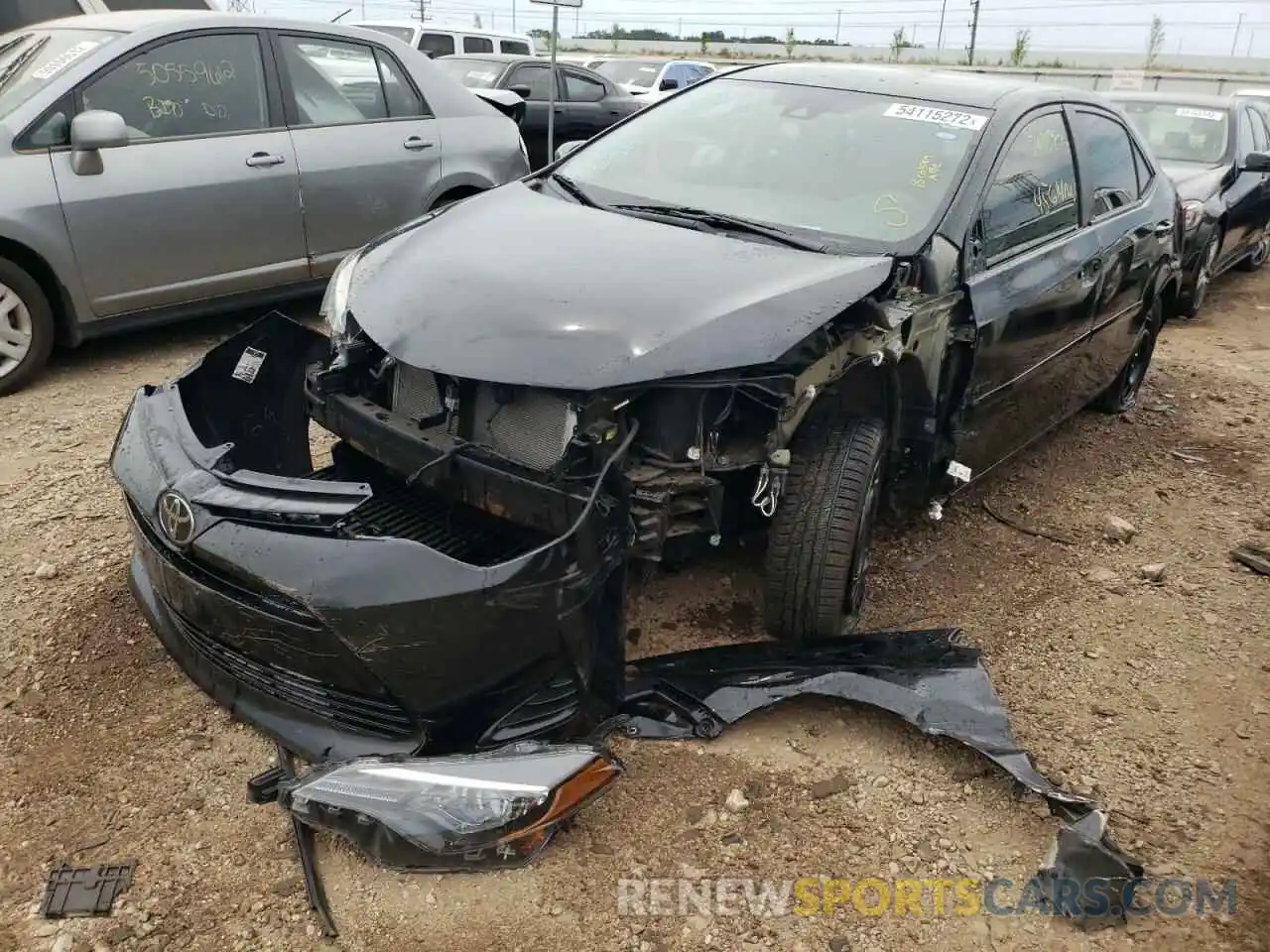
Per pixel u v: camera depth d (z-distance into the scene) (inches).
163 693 116.9
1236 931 97.7
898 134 148.3
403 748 95.9
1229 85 1258.6
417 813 87.3
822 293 113.2
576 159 163.2
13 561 140.0
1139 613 150.3
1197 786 116.1
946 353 133.9
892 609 145.9
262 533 93.9
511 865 90.2
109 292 206.2
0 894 91.9
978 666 120.2
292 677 99.6
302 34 233.6
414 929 91.1
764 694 114.0
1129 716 127.3
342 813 88.5
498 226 131.0
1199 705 130.3
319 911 91.7
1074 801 106.2
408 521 114.8
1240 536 177.2
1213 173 330.6
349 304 119.8
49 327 201.0
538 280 111.7
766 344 104.3
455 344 104.7
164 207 208.7
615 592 101.1
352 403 117.2
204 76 217.5
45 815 100.0
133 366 218.2
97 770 105.7
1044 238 158.6
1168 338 307.6
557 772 90.0
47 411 192.4
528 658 94.8
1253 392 255.6
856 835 104.7
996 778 113.3
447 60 475.8
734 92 165.3
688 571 143.6
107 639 125.0
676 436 103.7
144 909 91.0
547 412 102.7
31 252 195.8
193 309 221.3
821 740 117.3
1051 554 165.6
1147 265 198.4
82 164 197.0
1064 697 129.9
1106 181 185.9
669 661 119.3
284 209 227.5
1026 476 195.5
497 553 109.0
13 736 109.3
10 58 217.6
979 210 139.6
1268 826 111.0
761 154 149.4
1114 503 187.5
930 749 117.0
